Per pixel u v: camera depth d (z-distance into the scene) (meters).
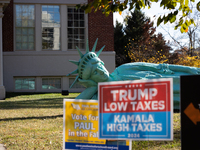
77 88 24.16
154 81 3.01
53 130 7.21
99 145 3.38
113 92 3.16
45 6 24.08
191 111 3.00
